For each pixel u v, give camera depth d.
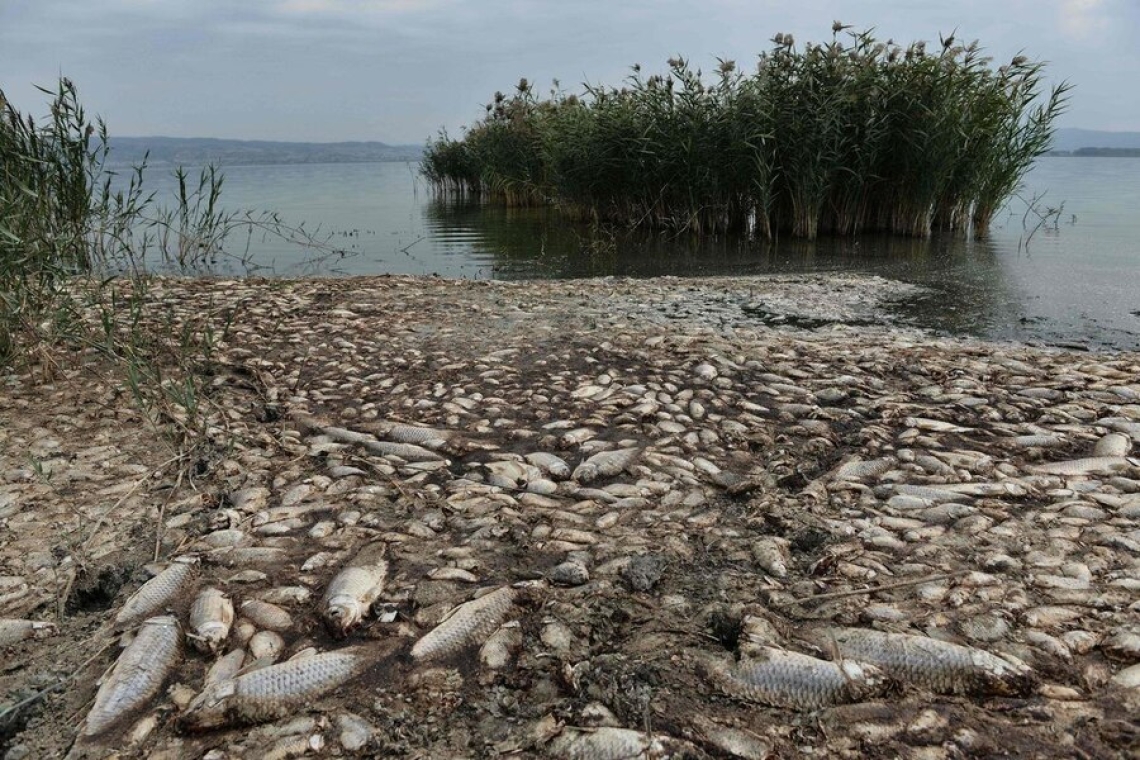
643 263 11.09
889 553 2.89
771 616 2.48
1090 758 1.90
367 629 2.54
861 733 2.03
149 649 2.43
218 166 10.54
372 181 37.53
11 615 2.65
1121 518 3.07
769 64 12.33
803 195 12.51
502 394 4.82
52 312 4.99
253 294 7.73
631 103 13.88
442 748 2.05
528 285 8.83
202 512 3.36
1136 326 6.80
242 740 2.10
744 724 2.07
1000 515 3.13
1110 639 2.28
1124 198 19.41
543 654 2.38
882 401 4.52
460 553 2.96
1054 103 11.88
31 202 5.36
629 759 1.97
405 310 7.07
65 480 3.60
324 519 3.28
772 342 5.94
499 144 18.95
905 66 11.79
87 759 2.06
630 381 4.97
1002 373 5.02
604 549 2.95
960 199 12.66
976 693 2.14
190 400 4.12
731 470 3.73
